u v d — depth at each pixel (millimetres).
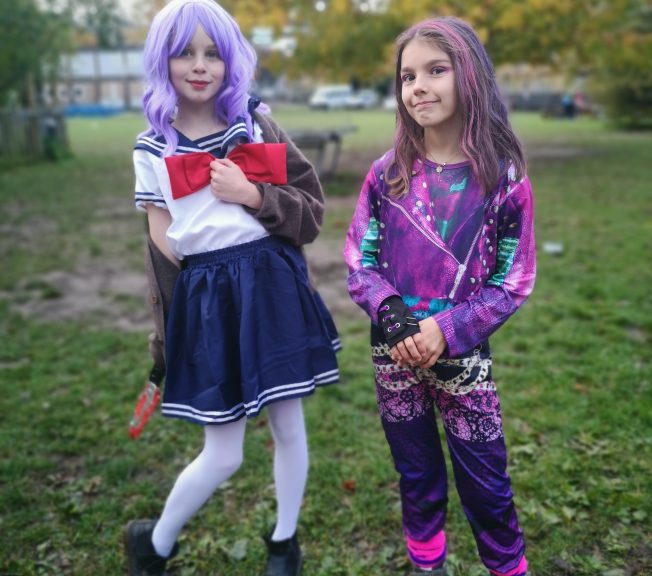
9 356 4086
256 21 13180
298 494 2076
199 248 1854
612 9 12617
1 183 12172
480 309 1643
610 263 5723
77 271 6125
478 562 2211
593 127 24328
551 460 2740
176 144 1830
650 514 2367
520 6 11195
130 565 2068
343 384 3578
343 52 13180
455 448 1784
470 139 1644
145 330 4562
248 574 2209
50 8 16203
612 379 3451
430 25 1647
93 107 47156
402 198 1750
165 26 1773
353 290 1783
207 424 1798
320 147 11219
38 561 2305
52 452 3031
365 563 2230
